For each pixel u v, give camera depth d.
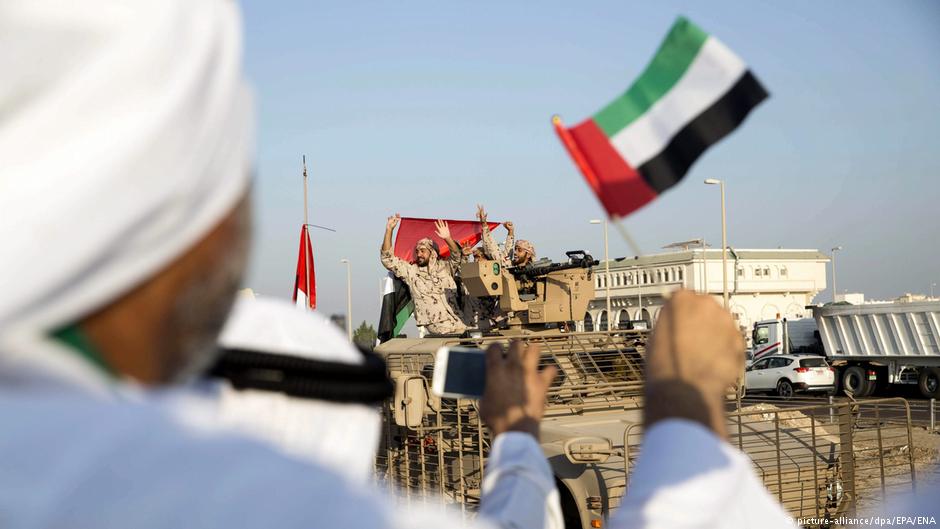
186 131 0.62
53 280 0.55
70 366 0.56
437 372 1.52
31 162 0.57
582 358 8.48
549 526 1.27
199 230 0.64
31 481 0.49
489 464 1.32
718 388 1.10
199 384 0.89
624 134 1.67
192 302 0.65
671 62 1.67
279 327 1.05
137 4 0.62
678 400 1.07
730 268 55.31
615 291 55.00
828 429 9.02
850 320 25.88
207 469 0.52
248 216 0.72
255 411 0.89
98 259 0.57
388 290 11.27
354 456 0.94
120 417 0.52
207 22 0.66
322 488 0.54
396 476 8.42
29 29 0.59
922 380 24.19
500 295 9.69
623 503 1.02
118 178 0.58
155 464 0.51
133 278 0.60
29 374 0.55
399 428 8.41
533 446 1.33
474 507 7.00
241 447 0.54
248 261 0.72
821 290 58.62
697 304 1.14
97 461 0.50
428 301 10.62
